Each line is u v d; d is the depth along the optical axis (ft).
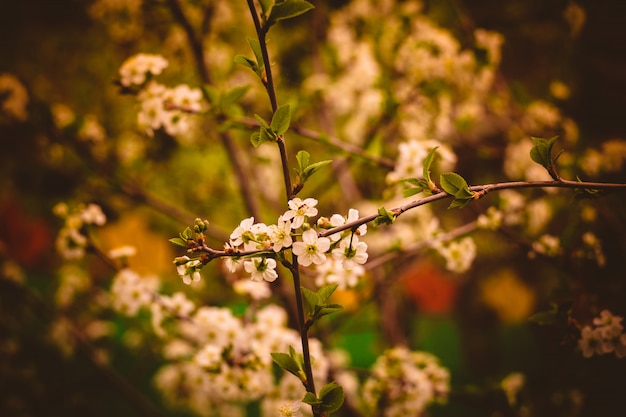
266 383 3.50
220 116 3.46
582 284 3.40
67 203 5.09
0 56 5.31
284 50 5.43
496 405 3.65
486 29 5.38
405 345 5.29
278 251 2.68
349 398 4.46
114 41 4.90
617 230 3.78
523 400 3.64
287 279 4.55
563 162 4.04
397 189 3.56
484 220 3.53
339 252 2.71
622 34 5.06
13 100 4.18
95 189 5.18
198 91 3.47
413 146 3.50
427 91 4.14
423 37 4.20
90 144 4.55
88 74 5.40
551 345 4.01
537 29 5.34
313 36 5.41
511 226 4.06
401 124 4.40
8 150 4.91
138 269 5.35
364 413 4.69
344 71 5.04
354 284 3.40
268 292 3.68
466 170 5.46
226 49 4.80
